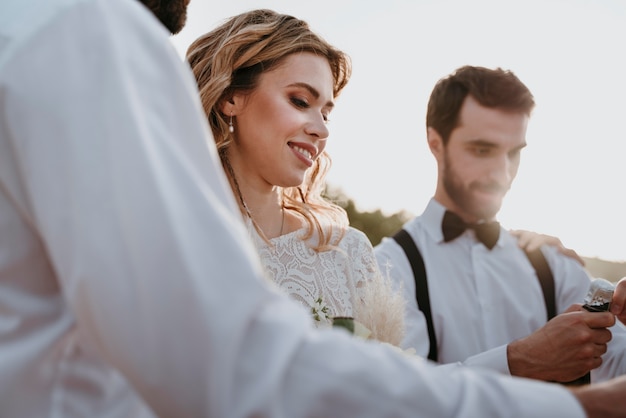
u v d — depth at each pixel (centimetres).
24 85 71
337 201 264
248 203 209
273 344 64
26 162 70
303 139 204
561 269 285
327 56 211
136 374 64
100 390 77
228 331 62
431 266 280
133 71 71
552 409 69
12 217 76
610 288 221
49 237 69
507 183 272
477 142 266
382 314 183
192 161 73
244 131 205
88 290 64
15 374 73
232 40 203
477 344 272
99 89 69
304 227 218
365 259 227
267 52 201
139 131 67
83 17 73
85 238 65
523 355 225
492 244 279
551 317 278
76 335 76
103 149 66
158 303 62
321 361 65
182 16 106
